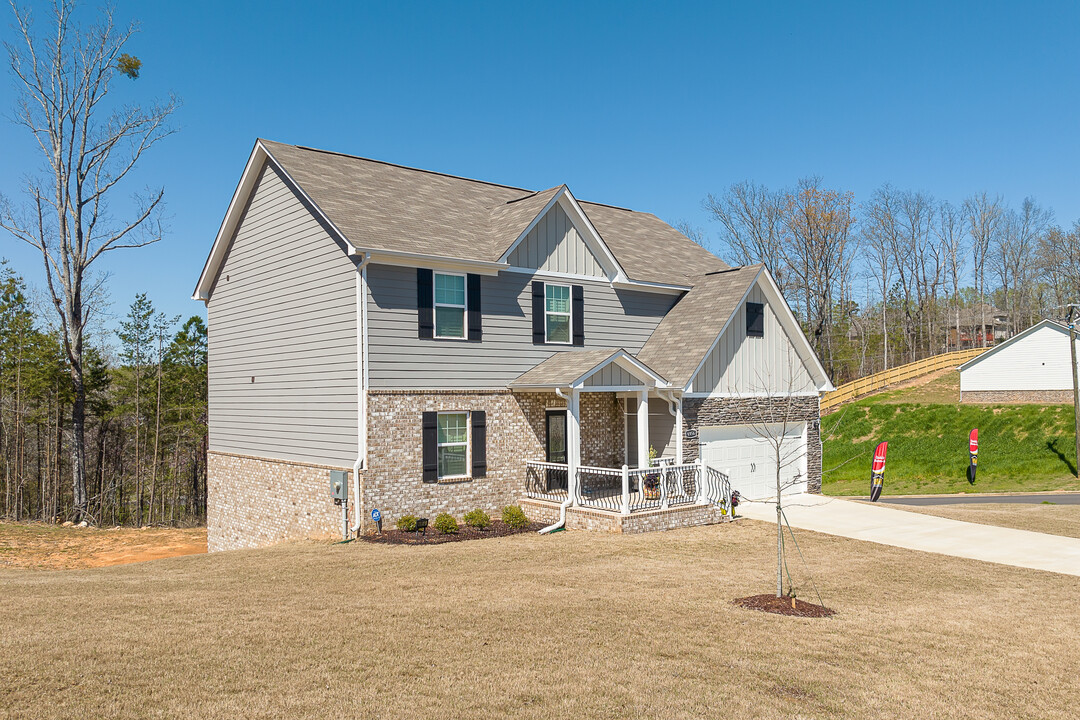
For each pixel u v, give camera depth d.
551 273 20.34
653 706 7.31
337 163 20.94
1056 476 34.38
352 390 17.11
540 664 8.34
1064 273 71.75
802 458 24.56
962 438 39.56
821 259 54.38
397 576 12.93
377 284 17.06
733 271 23.38
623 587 12.31
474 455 18.58
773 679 8.27
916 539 17.95
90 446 45.94
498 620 10.03
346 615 10.12
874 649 9.57
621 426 22.55
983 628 10.80
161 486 45.66
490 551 15.32
